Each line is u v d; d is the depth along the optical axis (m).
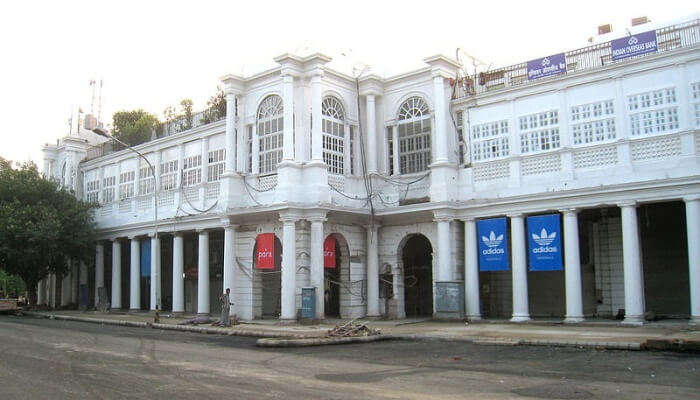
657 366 11.95
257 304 27.62
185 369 12.22
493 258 24.00
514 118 24.22
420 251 28.98
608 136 21.70
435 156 26.25
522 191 23.44
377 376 11.20
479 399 8.77
